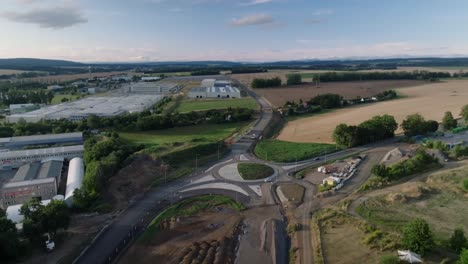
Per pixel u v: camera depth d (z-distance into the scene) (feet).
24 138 459.32
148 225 250.78
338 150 420.36
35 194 294.66
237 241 230.48
